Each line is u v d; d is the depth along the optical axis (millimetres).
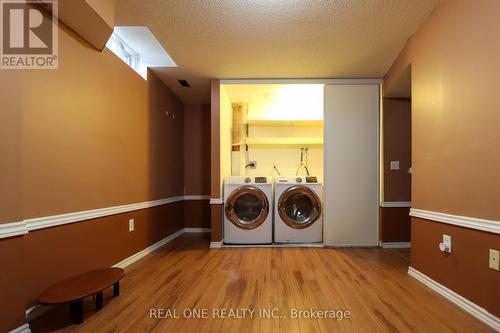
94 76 2047
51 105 1645
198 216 4340
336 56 2701
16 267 1296
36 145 1541
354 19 2064
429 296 1854
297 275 2271
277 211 3340
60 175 1713
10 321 1266
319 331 1430
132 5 1893
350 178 3307
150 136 3053
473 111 1592
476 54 1567
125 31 2326
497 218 1426
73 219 1813
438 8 1907
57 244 1690
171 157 3775
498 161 1423
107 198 2209
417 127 2197
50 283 1637
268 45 2471
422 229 2117
